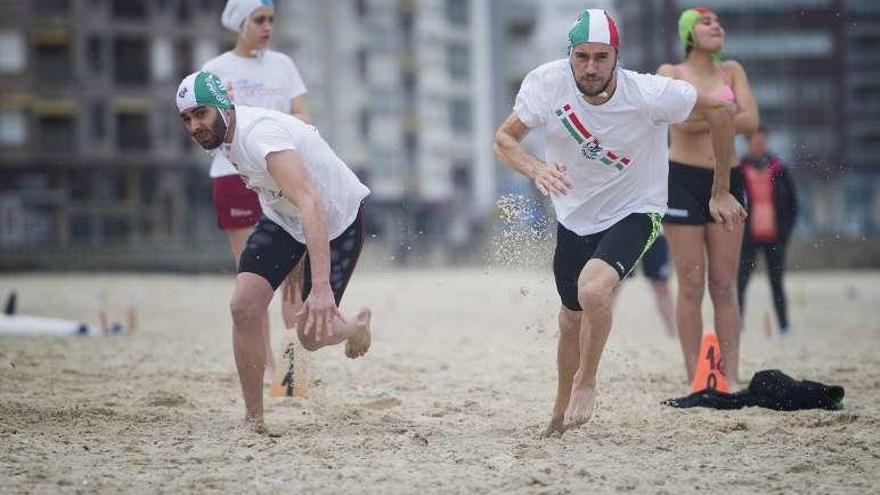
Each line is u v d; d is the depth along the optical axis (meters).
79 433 16.67
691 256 21.00
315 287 15.62
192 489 13.52
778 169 31.92
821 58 164.00
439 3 173.75
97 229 145.75
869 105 164.12
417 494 13.31
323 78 159.75
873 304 47.38
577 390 16.16
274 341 29.62
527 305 46.62
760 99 164.25
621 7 171.38
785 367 24.77
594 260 15.68
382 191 165.00
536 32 195.62
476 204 168.62
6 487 13.48
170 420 17.77
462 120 178.75
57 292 59.25
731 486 13.80
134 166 148.62
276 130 15.98
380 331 34.09
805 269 98.62
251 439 16.30
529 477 13.84
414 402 20.03
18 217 141.50
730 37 164.25
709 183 20.77
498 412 18.98
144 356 26.64
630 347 29.16
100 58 148.25
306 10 157.62
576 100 15.83
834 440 16.28
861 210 157.12
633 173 16.20
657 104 15.78
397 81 167.88
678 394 20.75
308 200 15.70
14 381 21.75
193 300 51.69
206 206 152.50
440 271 98.44
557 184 15.57
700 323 21.30
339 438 16.39
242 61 22.17
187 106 15.83
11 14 145.38
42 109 146.62
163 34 150.38
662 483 13.88
